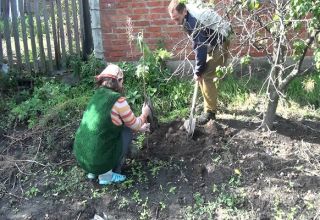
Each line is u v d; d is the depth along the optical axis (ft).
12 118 19.35
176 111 18.78
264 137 16.37
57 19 21.85
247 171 15.01
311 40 13.98
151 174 15.60
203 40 15.40
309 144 15.98
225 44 16.40
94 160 14.52
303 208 13.71
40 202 15.35
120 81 15.07
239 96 19.04
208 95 17.13
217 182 14.84
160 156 16.21
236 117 17.88
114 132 14.49
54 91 20.22
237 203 14.15
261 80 20.07
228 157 15.49
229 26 14.99
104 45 21.86
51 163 16.76
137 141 17.02
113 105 14.30
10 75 21.39
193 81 19.63
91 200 15.01
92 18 21.48
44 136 18.07
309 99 18.51
